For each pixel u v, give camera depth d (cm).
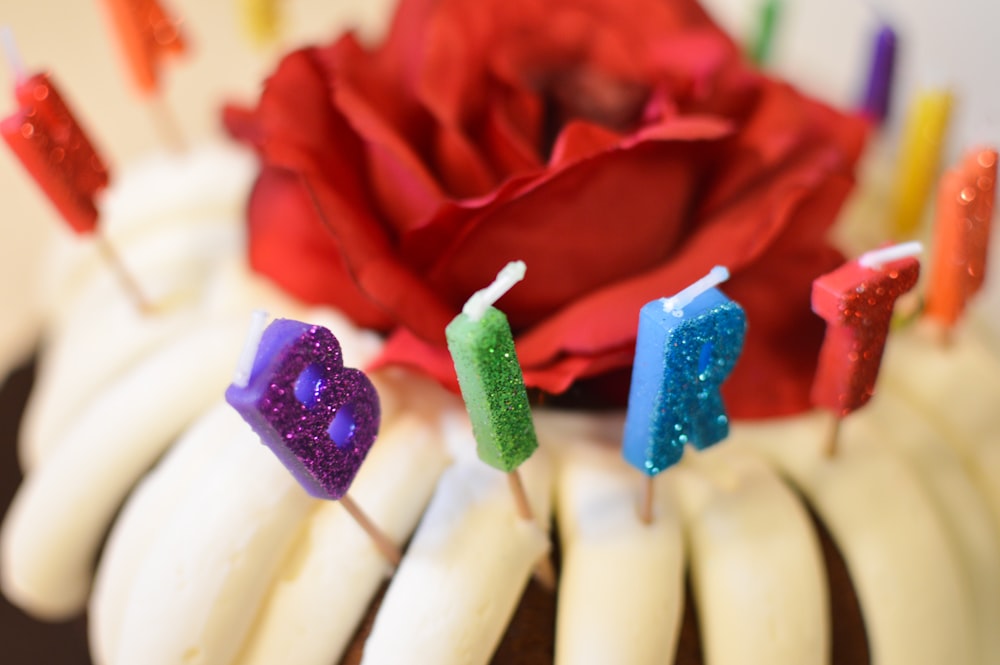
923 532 18
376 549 17
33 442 22
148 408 19
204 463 18
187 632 16
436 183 18
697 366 16
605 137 17
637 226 17
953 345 20
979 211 18
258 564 16
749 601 17
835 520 18
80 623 22
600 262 18
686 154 18
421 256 18
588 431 18
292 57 19
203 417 18
